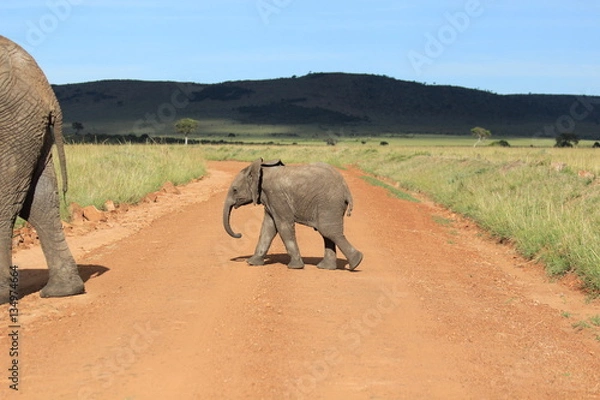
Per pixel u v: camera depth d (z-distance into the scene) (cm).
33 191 1170
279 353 903
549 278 1524
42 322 1040
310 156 7506
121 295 1202
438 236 2086
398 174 4619
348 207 1402
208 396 757
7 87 1090
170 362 863
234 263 1490
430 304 1194
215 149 9875
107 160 3203
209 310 1102
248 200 1455
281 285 1275
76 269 1209
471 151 6512
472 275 1509
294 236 1428
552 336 1053
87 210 2086
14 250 1625
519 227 1961
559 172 2764
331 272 1409
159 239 1817
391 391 788
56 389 774
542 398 789
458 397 779
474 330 1053
